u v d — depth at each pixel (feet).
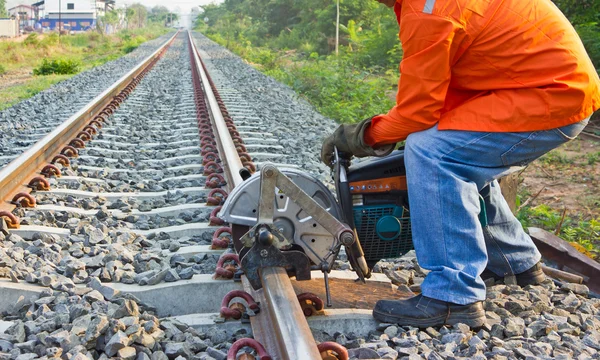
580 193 22.79
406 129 8.99
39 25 385.09
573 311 10.16
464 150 8.83
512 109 8.54
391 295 10.48
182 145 24.08
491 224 10.61
